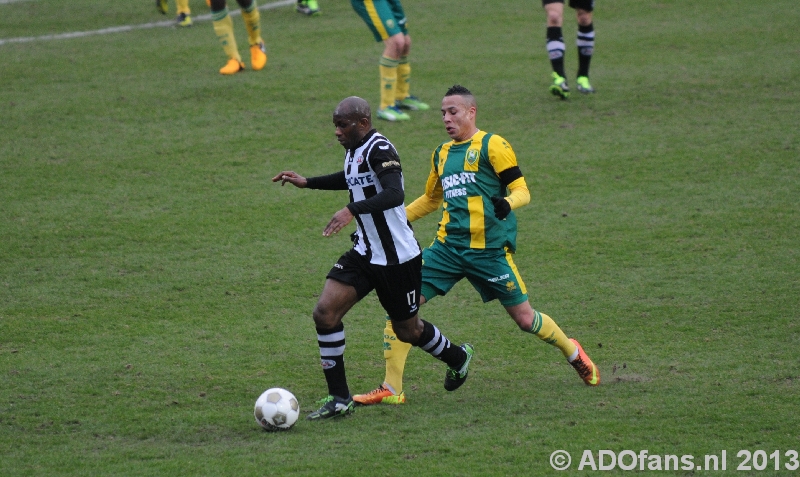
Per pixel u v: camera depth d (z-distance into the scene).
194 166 31.41
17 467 14.62
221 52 44.47
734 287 22.55
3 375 18.56
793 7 51.34
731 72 40.53
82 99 37.50
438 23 50.34
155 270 24.25
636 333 20.39
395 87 36.22
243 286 23.36
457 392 17.91
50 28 49.25
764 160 31.02
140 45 45.72
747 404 16.66
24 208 27.95
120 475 14.30
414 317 16.81
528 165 31.28
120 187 29.67
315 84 39.69
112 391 17.86
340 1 55.97
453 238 17.41
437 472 14.26
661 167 30.88
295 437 15.76
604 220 27.14
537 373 18.73
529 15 51.84
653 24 49.12
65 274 23.91
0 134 33.72
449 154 17.44
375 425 16.25
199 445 15.54
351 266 16.42
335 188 17.41
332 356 16.56
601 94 38.38
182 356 19.58
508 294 17.31
